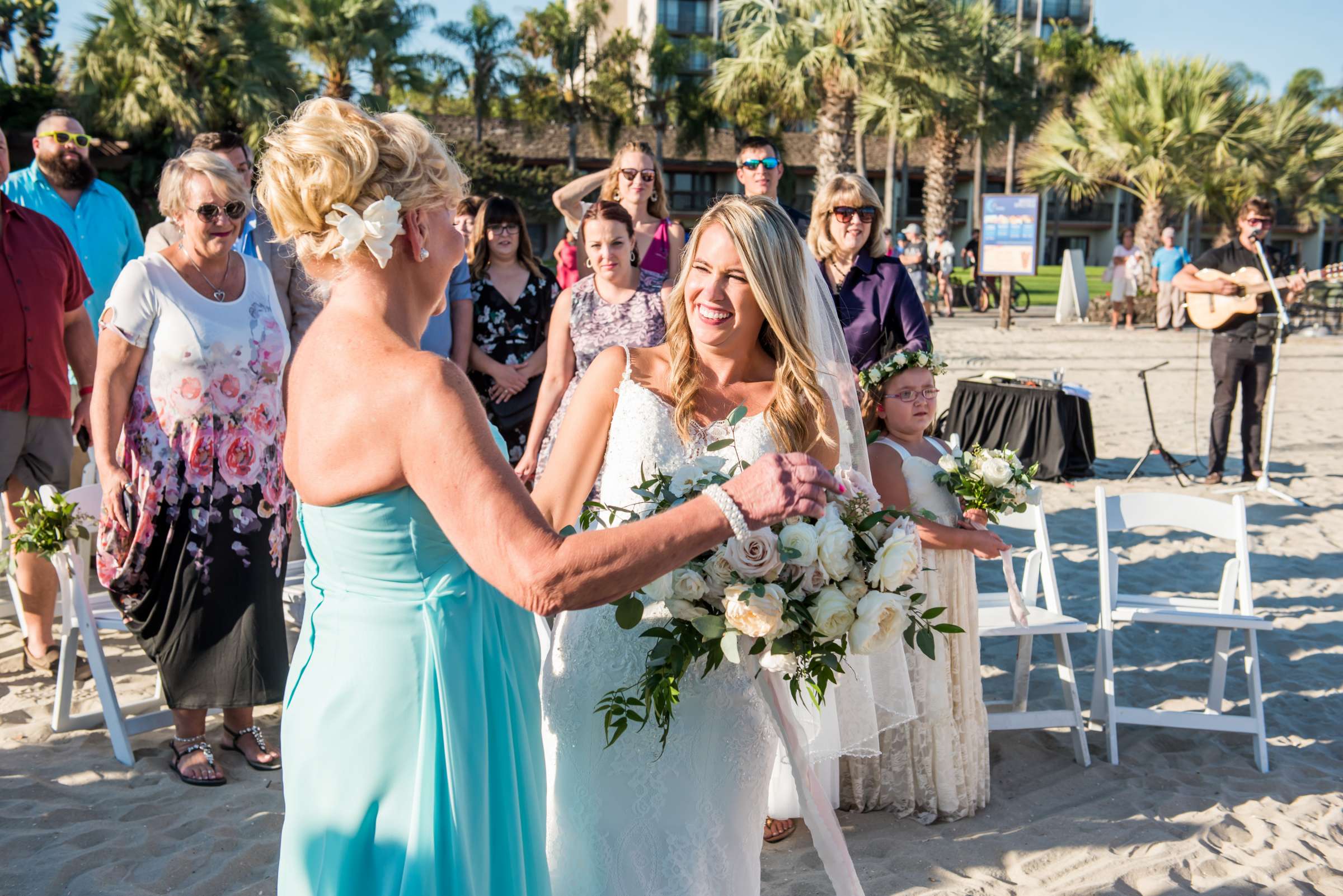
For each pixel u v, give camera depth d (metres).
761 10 24.45
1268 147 24.25
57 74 39.31
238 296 3.61
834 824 2.25
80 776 3.72
